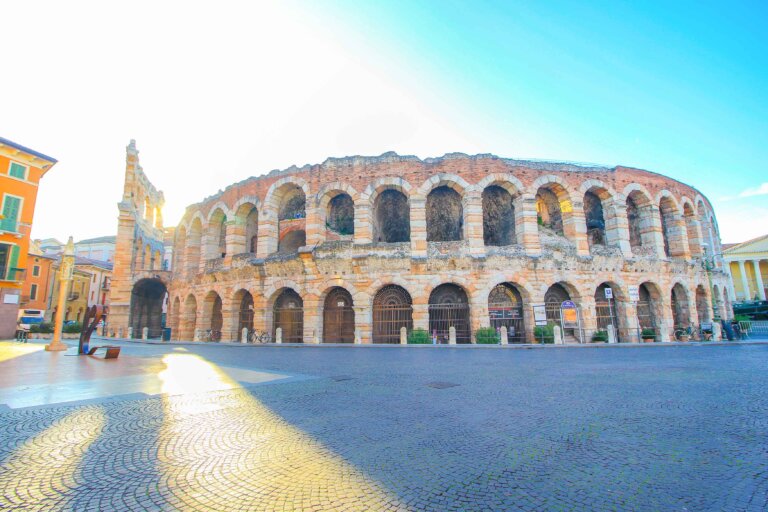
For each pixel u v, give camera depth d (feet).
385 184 99.04
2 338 115.14
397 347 82.94
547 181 99.19
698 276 111.86
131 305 146.92
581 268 95.66
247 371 48.06
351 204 122.01
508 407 29.04
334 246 97.19
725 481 16.52
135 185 155.12
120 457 19.34
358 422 25.38
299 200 127.85
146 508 14.33
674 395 32.94
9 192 116.67
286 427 24.34
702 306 113.91
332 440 21.93
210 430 23.71
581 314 93.97
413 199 96.94
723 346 81.56
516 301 98.48
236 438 22.25
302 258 97.66
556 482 16.51
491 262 92.12
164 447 20.76
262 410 28.48
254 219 130.72
